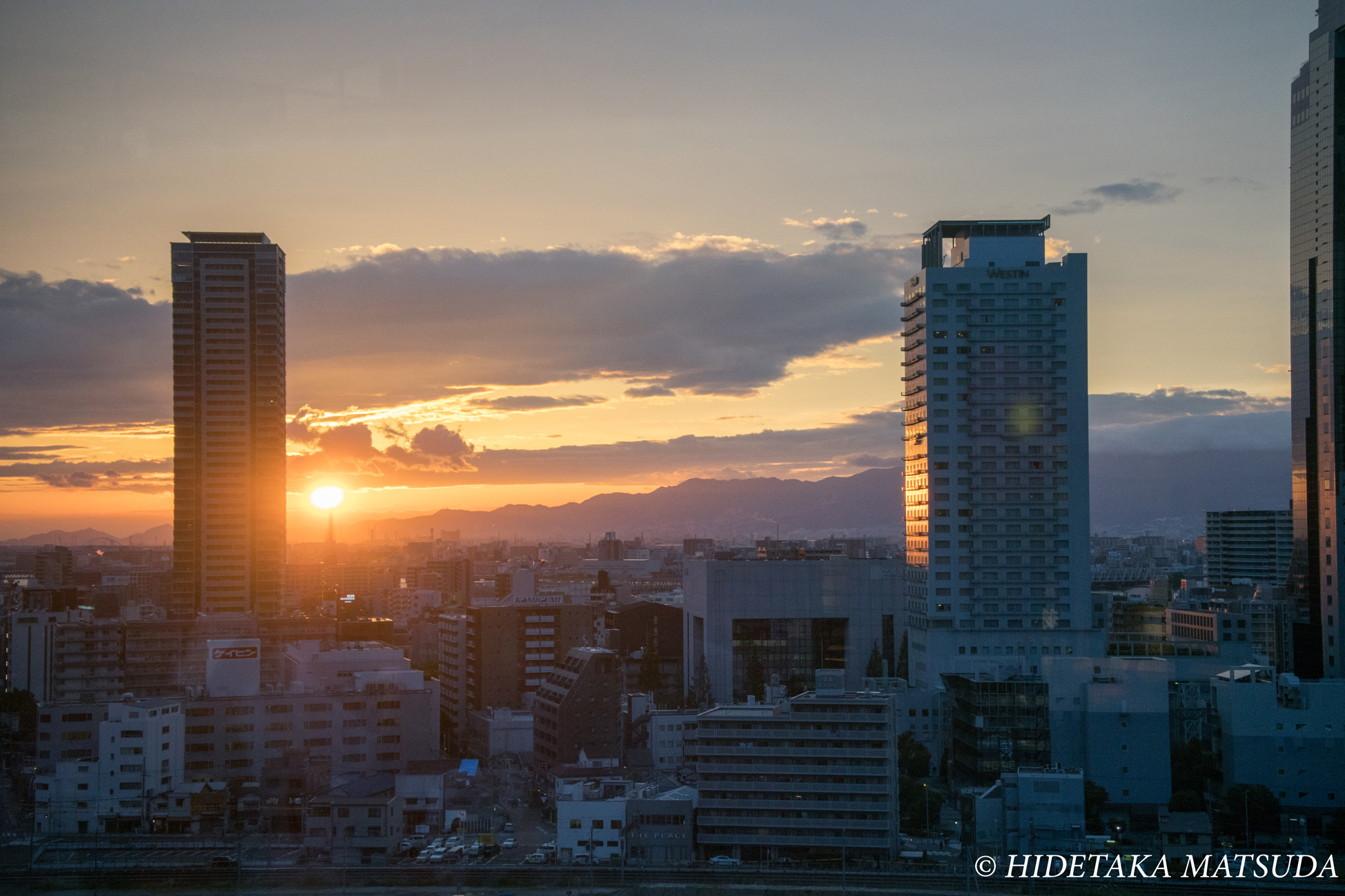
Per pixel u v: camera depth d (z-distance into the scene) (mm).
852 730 196250
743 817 197500
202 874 183875
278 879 183125
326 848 197500
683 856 197125
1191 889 176000
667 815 198625
